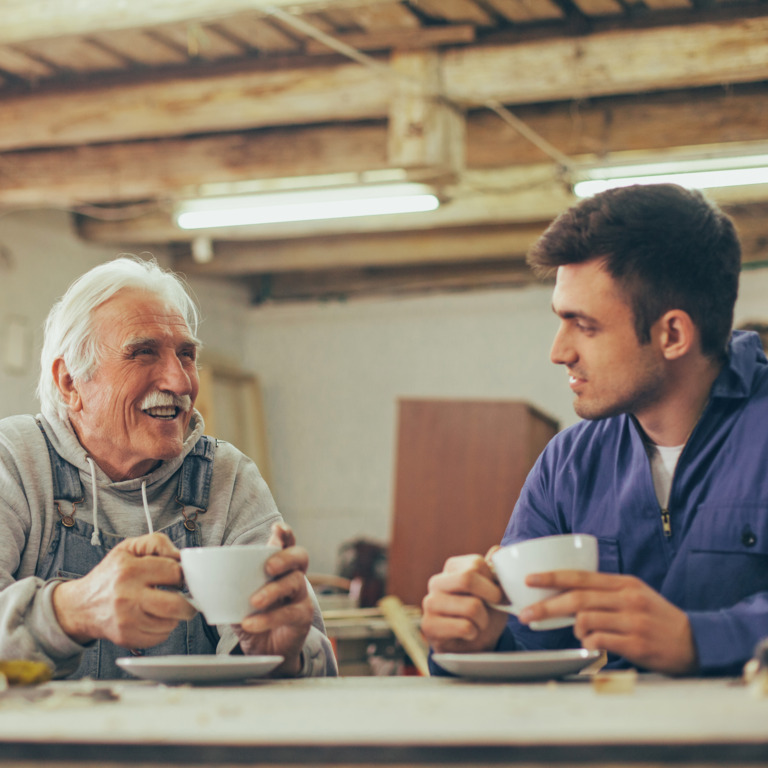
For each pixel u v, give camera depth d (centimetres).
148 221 684
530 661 105
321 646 141
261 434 856
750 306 731
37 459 167
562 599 105
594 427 153
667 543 140
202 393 784
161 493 173
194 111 460
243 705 86
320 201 568
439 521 496
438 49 422
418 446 504
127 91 471
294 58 446
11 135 488
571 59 407
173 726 74
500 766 67
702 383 139
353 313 872
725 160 483
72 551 164
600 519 146
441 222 646
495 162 503
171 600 122
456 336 843
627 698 85
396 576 496
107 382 167
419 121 422
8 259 641
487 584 117
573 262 135
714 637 104
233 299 880
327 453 865
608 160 492
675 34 396
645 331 133
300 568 121
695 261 132
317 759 68
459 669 110
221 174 532
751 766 65
